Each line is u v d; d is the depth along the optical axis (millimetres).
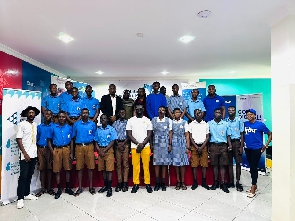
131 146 4031
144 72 6758
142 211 3162
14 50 4168
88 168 3920
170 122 4090
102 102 4766
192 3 2469
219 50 4344
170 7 2549
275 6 2561
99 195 3805
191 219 2922
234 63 5566
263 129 3723
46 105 4707
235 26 3133
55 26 3055
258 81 7891
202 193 3857
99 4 2455
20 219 2967
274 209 2822
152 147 4184
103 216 3020
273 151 2859
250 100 5785
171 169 4328
